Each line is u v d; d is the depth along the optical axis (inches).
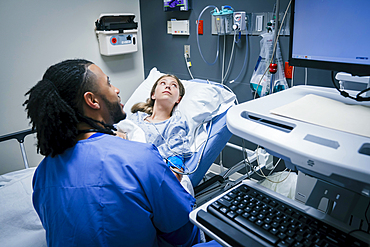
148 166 27.1
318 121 25.9
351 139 22.2
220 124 57.0
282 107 29.9
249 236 22.8
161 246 31.9
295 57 34.7
